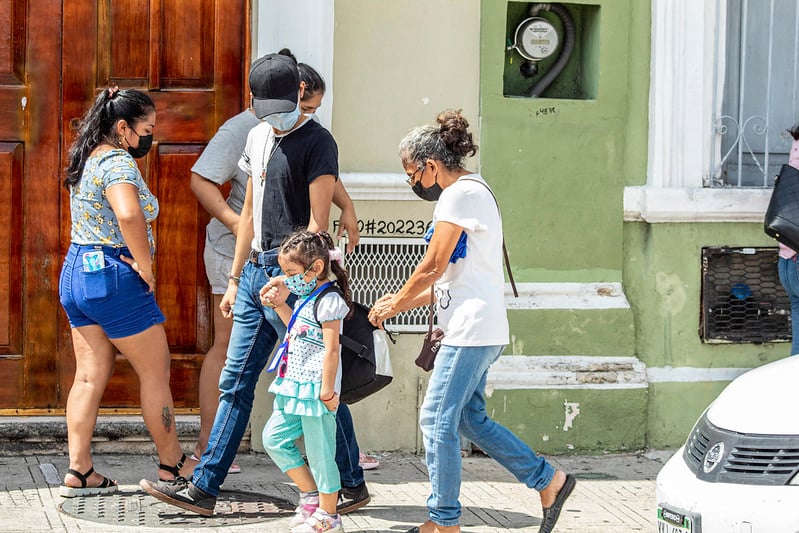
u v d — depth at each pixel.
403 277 9.37
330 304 7.12
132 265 7.86
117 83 9.23
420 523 7.76
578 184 9.61
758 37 9.99
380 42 9.23
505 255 7.26
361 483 7.86
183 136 9.31
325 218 7.61
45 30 9.13
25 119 9.14
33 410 9.23
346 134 9.23
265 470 8.97
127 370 9.31
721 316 9.84
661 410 9.73
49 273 9.21
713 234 9.78
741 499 5.93
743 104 9.96
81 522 7.52
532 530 7.71
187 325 9.38
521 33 9.61
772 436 6.08
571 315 9.57
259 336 7.79
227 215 8.52
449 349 6.91
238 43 9.33
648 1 9.63
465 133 7.07
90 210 7.80
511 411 9.45
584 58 9.88
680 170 9.70
